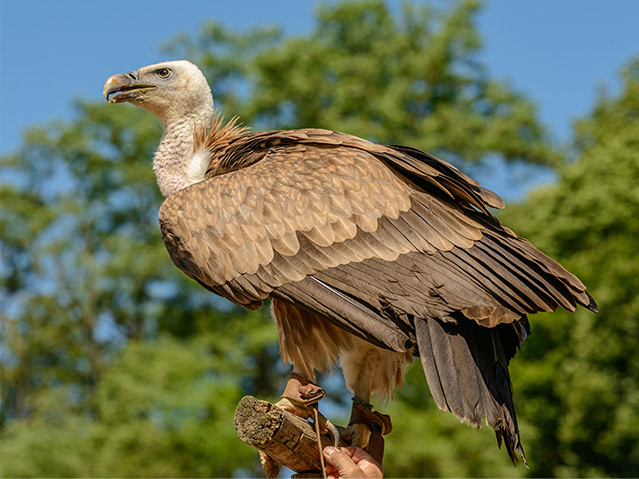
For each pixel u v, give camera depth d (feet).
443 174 14.79
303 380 15.29
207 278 15.30
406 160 15.11
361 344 15.37
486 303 13.56
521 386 66.85
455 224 14.34
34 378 94.27
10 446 69.21
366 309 14.01
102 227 94.07
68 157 92.17
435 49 87.15
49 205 94.22
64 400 88.38
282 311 15.48
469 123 86.12
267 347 79.56
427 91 88.84
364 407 15.58
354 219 14.61
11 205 91.71
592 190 72.23
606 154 75.51
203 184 15.89
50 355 94.53
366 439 15.39
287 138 16.25
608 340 65.10
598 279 67.77
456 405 12.82
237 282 14.98
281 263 14.74
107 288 89.25
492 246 14.08
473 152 85.87
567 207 73.87
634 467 68.13
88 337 92.94
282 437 13.73
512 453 13.24
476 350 13.46
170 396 68.59
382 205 14.60
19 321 92.89
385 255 14.32
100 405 75.61
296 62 83.71
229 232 15.17
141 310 90.63
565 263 70.38
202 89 18.56
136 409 70.08
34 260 92.73
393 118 81.61
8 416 93.76
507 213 81.46
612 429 65.62
